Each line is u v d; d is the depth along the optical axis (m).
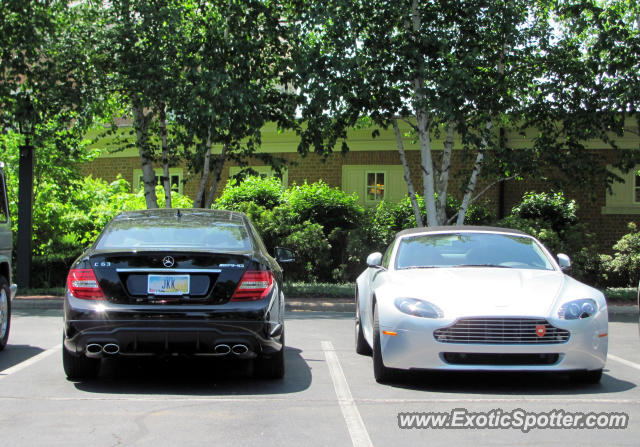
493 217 19.67
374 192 21.75
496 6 14.22
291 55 15.26
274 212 17.53
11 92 16.05
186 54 14.75
